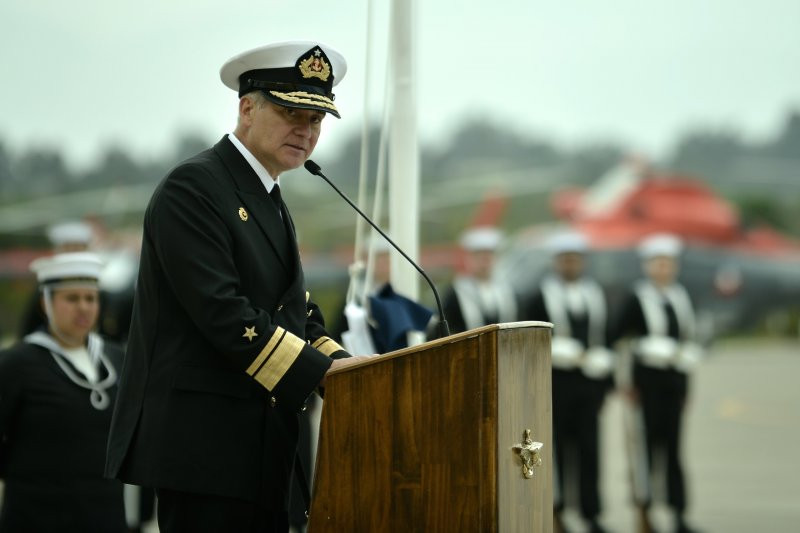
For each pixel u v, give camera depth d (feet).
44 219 303.89
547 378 26.55
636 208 236.43
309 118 27.35
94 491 38.09
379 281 60.70
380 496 24.26
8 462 38.14
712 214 240.12
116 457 26.40
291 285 27.30
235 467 25.93
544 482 26.23
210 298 25.32
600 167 474.08
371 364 24.40
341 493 24.47
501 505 23.75
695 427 121.90
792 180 386.52
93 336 40.47
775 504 77.10
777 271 239.71
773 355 220.64
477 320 70.74
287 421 26.96
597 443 70.74
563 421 70.64
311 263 261.65
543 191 346.95
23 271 261.44
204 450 25.80
